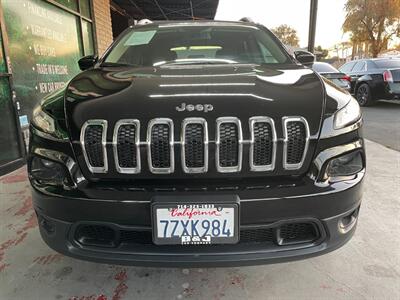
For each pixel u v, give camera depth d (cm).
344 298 177
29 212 275
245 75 189
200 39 266
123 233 158
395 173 359
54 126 163
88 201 151
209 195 147
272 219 152
